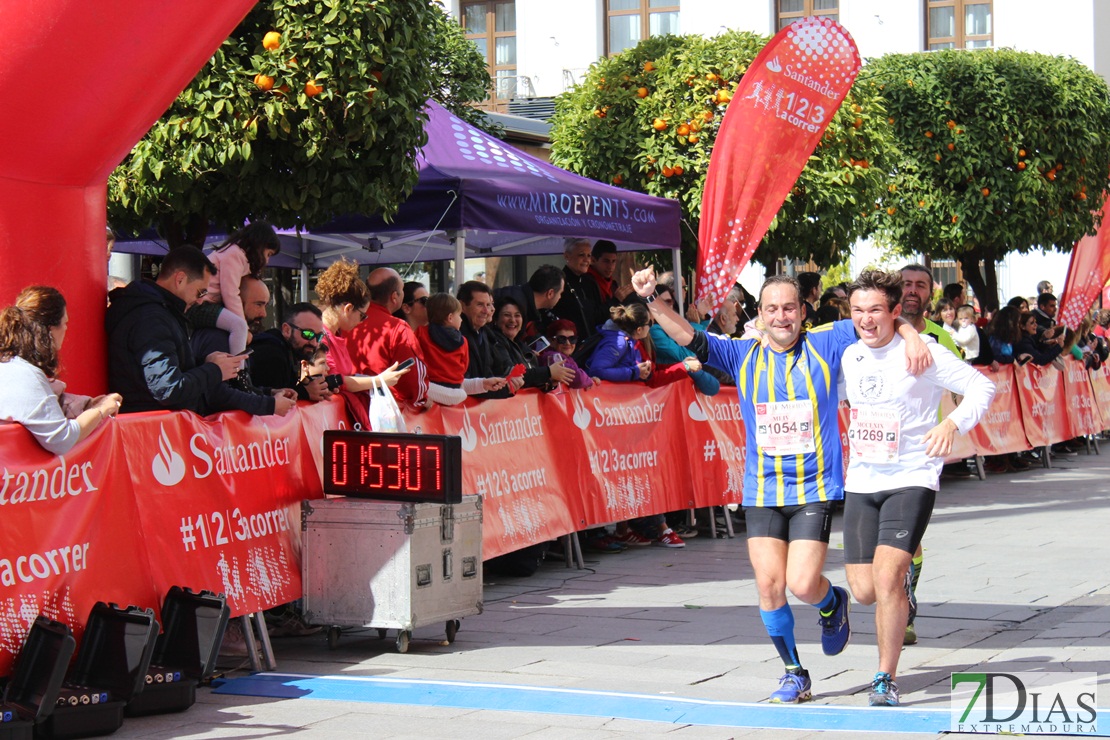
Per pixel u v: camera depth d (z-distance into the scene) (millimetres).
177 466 5723
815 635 6691
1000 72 16984
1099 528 10570
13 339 5051
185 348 5941
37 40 5262
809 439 5227
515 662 6148
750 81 8422
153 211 8312
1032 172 16859
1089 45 26719
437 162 9258
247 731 5020
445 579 6488
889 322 5191
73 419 5152
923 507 5184
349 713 5266
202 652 5410
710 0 28734
